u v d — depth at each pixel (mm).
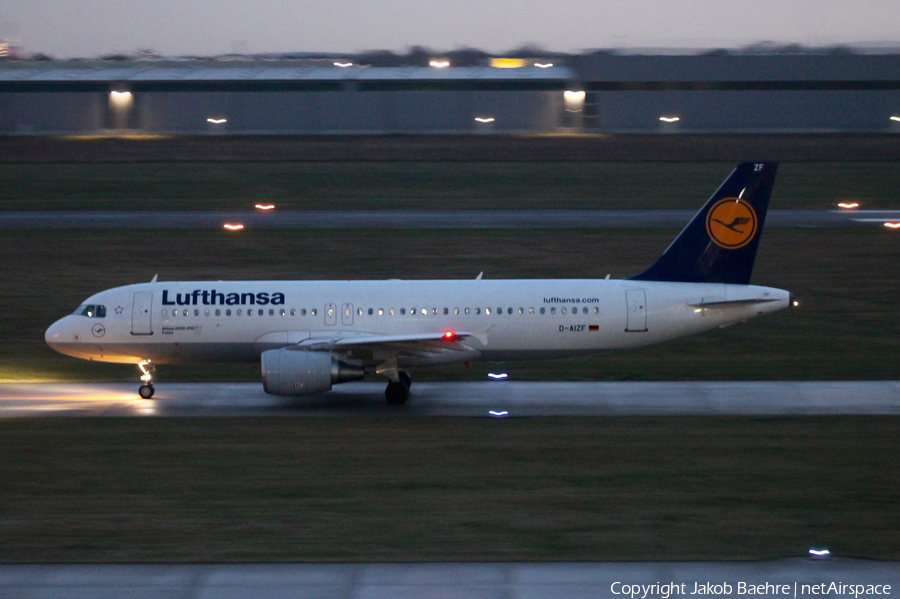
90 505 82062
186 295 125312
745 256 126125
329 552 70062
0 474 91438
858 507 80688
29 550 70875
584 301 124500
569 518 78125
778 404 120188
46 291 190625
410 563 67688
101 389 131625
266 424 112062
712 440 103250
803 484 87312
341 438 105500
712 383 132625
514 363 145750
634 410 117938
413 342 116625
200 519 78188
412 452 99438
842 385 130750
